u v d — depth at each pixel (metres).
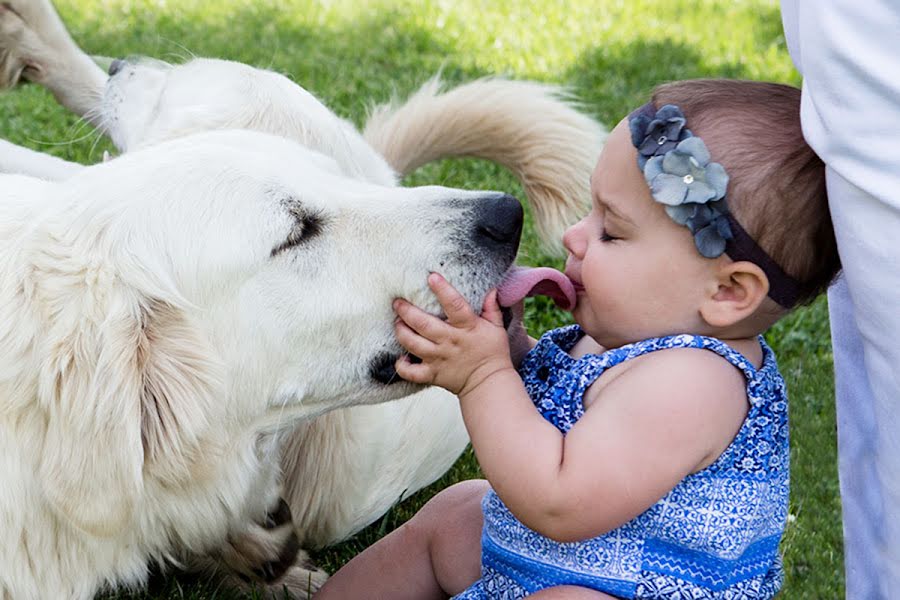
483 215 2.78
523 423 2.53
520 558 2.71
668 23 10.03
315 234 2.77
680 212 2.46
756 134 2.49
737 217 2.47
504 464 2.52
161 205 2.69
